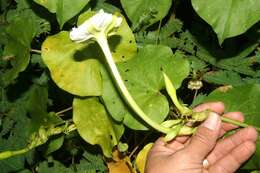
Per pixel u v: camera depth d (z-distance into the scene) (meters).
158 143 0.45
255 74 0.48
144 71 0.45
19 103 0.57
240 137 0.45
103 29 0.39
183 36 0.49
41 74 0.56
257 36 0.47
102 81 0.46
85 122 0.48
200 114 0.41
